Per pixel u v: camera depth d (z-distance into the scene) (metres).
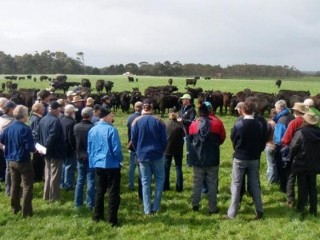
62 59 144.38
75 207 6.89
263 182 8.33
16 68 140.25
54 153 7.03
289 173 6.85
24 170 6.36
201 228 6.01
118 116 21.56
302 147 6.27
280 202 7.12
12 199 6.57
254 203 6.50
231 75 125.31
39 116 7.71
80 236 5.74
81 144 6.80
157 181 6.70
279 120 7.49
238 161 6.30
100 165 6.05
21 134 6.23
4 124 7.09
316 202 6.41
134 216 6.55
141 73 128.38
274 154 8.09
